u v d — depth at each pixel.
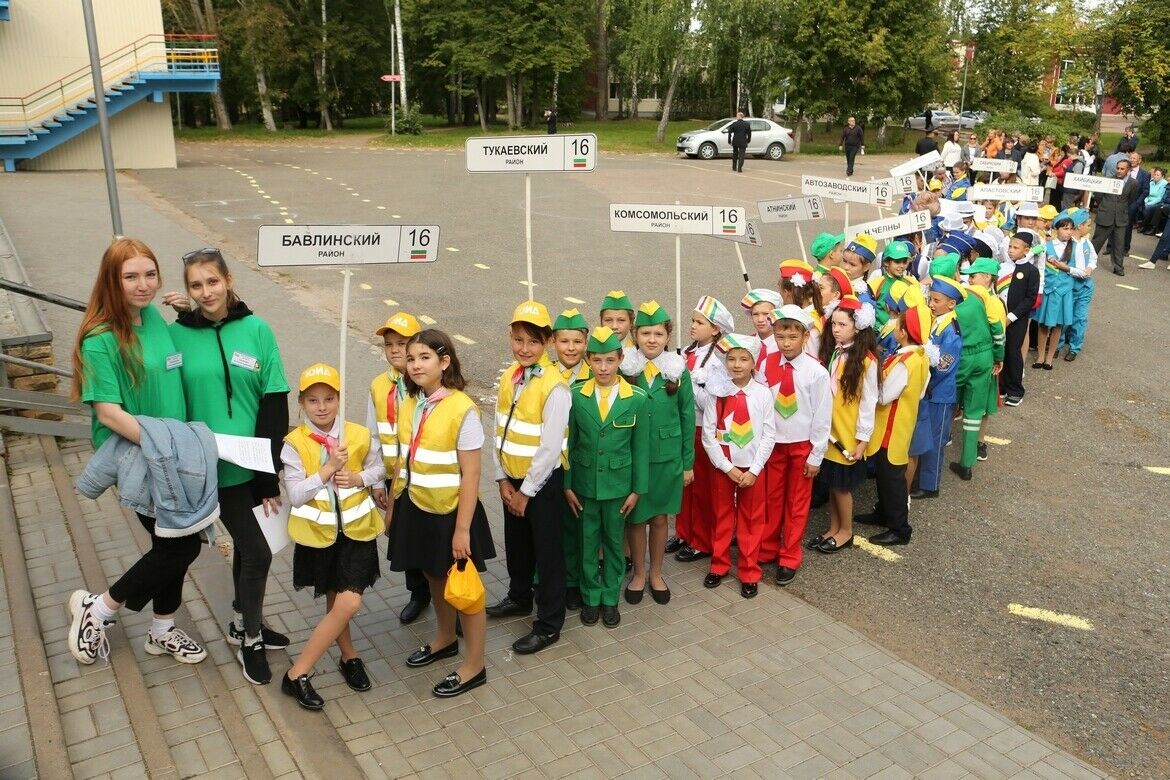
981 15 43.34
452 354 4.23
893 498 6.38
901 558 6.29
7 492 5.84
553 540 4.84
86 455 6.75
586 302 12.39
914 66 35.25
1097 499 7.34
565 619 5.30
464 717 4.33
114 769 3.61
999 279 9.28
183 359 4.02
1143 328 12.62
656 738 4.23
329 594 4.44
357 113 58.50
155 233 15.73
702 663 4.87
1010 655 5.12
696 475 6.00
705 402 5.54
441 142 37.69
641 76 40.31
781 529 5.93
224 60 43.59
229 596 5.07
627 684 4.65
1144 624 5.49
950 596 5.78
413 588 5.15
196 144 37.44
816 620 5.39
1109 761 4.25
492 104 51.50
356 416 8.12
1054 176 20.34
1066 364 11.02
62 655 4.32
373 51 47.00
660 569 5.54
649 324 5.14
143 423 3.83
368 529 4.20
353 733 4.17
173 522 3.84
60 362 8.66
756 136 31.69
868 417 6.00
